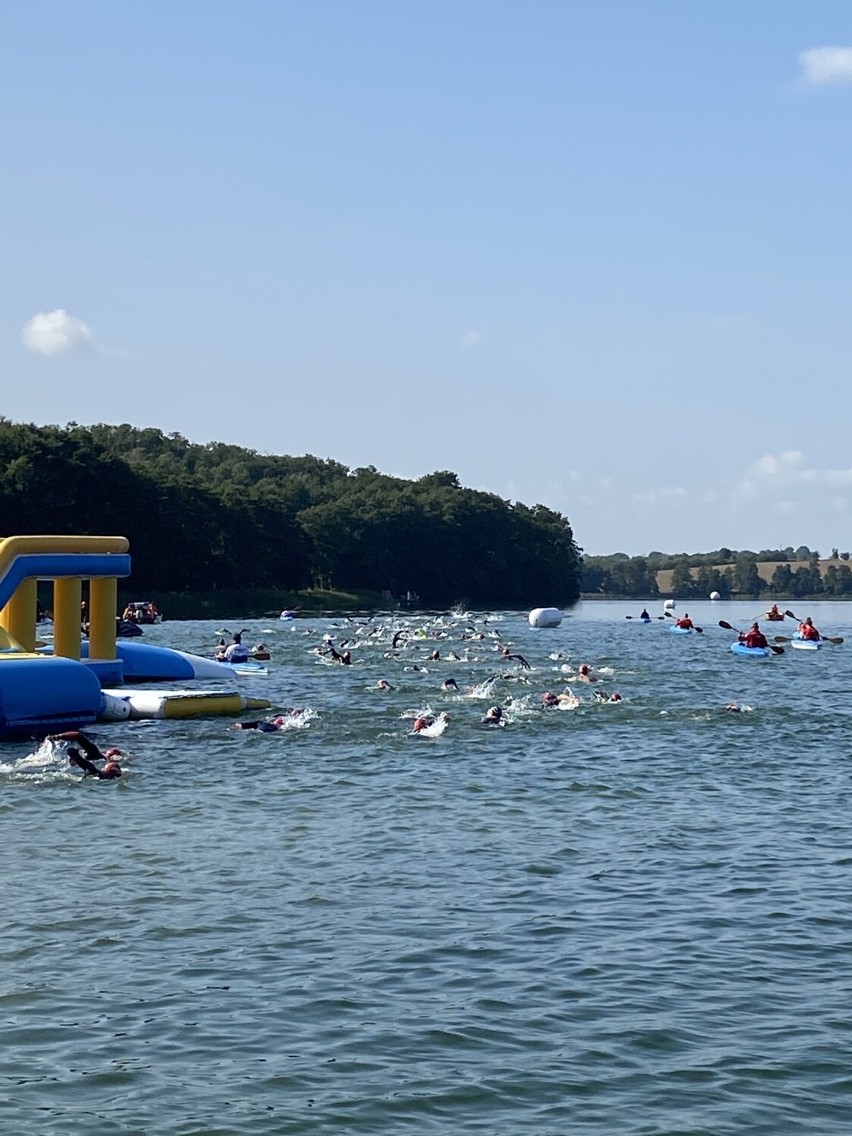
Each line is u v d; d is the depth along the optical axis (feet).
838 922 56.95
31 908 58.75
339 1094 39.93
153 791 87.20
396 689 151.43
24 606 138.31
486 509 594.24
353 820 77.92
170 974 50.29
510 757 101.71
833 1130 37.60
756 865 66.90
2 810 80.79
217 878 64.03
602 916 57.82
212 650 229.45
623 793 86.89
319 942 54.03
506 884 63.10
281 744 108.37
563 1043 43.80
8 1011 46.57
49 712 115.14
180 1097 39.73
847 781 91.97
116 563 144.56
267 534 484.33
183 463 635.25
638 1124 37.99
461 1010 46.68
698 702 140.26
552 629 307.17
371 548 530.68
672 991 48.57
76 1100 39.52
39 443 419.95
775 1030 44.88
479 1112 38.78
